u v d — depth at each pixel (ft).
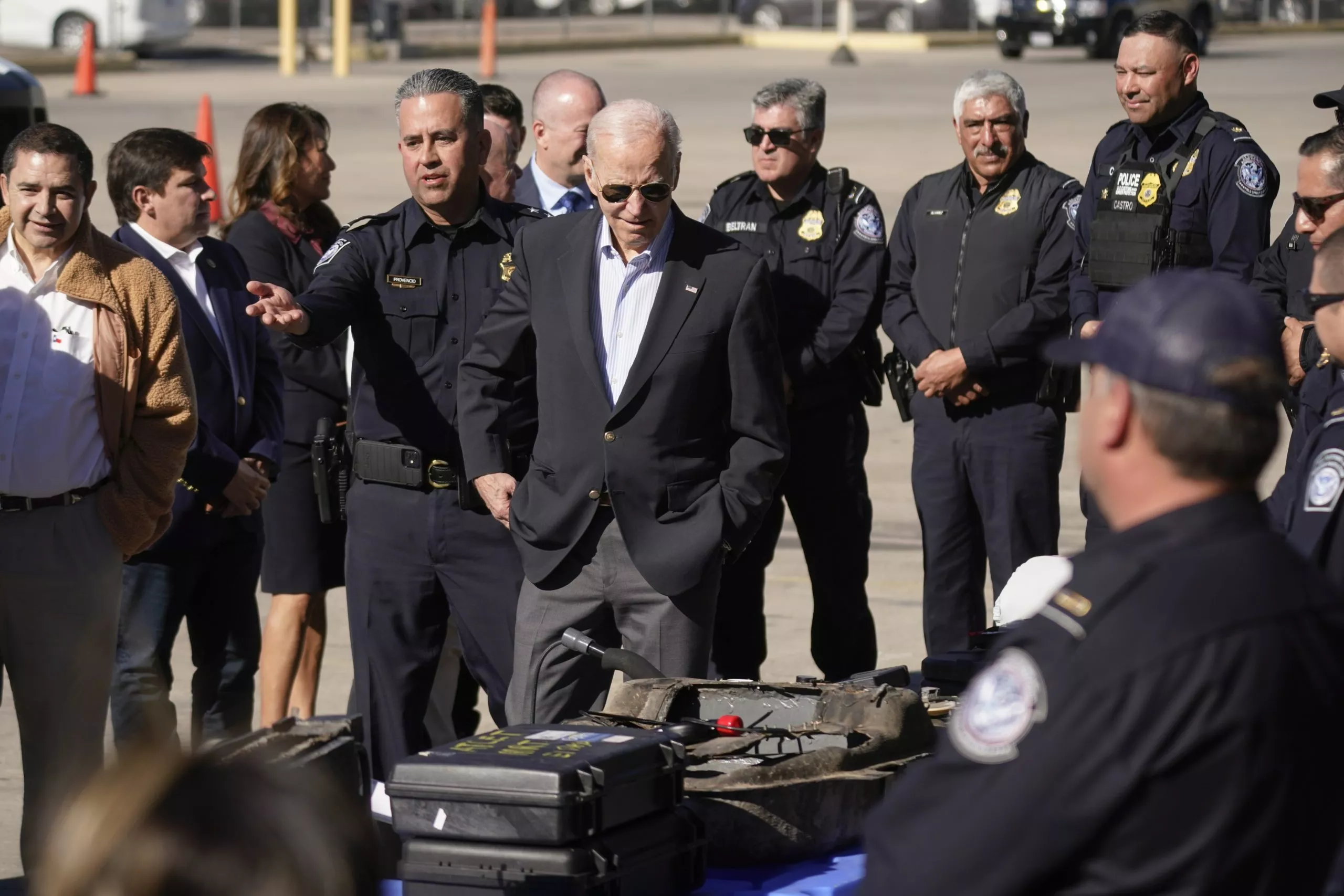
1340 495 15.06
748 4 236.84
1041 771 10.39
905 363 34.45
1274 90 150.41
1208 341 10.89
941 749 11.07
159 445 25.07
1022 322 32.37
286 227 31.86
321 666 39.34
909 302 34.32
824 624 34.96
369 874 7.27
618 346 24.44
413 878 15.12
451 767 15.07
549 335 24.58
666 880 15.60
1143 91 29.73
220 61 199.21
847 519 34.27
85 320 24.62
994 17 194.08
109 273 24.89
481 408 25.67
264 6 232.32
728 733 18.12
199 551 29.14
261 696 32.83
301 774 7.32
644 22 262.26
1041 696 10.51
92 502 24.99
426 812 15.12
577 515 24.35
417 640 27.50
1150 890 10.42
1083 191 31.76
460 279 26.76
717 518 24.06
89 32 152.46
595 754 15.21
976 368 32.60
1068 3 184.03
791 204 33.99
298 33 216.95
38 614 24.80
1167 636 10.36
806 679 19.92
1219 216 29.25
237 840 6.79
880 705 18.01
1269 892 10.55
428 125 26.03
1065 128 125.59
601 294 24.58
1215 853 10.33
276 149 31.76
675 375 23.99
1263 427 10.93
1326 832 10.78
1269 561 10.75
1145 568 10.68
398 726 27.50
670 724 18.19
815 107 33.42
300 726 16.66
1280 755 10.32
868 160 111.55
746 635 34.47
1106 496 11.50
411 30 242.99
